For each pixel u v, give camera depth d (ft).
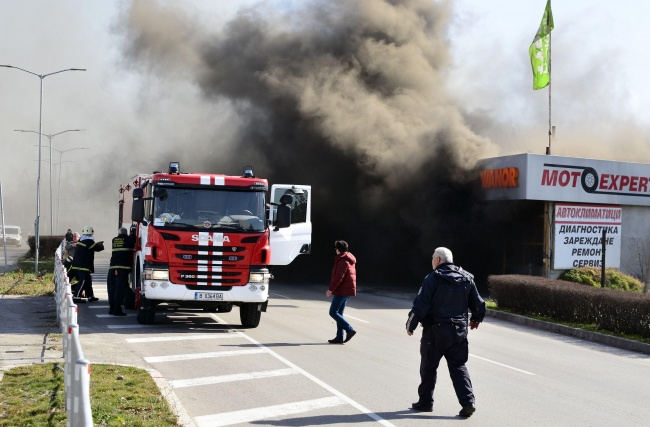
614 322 48.21
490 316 60.75
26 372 28.84
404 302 71.51
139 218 44.47
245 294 44.68
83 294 64.08
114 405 24.08
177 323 47.60
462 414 24.71
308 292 80.18
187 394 27.27
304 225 59.98
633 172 90.63
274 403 26.02
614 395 29.35
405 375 31.71
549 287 55.31
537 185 84.43
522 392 29.32
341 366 33.53
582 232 88.63
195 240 44.06
